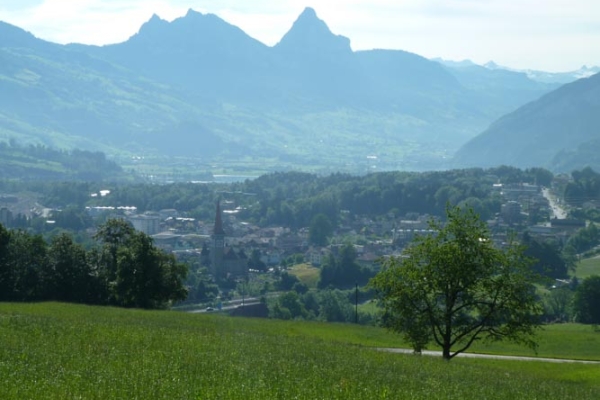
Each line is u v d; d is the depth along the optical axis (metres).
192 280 157.75
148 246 89.12
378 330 75.69
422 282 55.66
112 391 31.64
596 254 196.62
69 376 33.97
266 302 141.00
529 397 41.16
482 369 52.03
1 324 51.16
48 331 48.97
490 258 55.19
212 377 36.09
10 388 30.97
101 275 93.56
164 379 34.69
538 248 159.50
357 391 36.31
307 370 41.38
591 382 52.72
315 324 76.38
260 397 32.94
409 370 46.50
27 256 92.44
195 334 53.69
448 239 56.25
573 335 80.50
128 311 71.75
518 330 55.34
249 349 48.31
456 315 56.03
